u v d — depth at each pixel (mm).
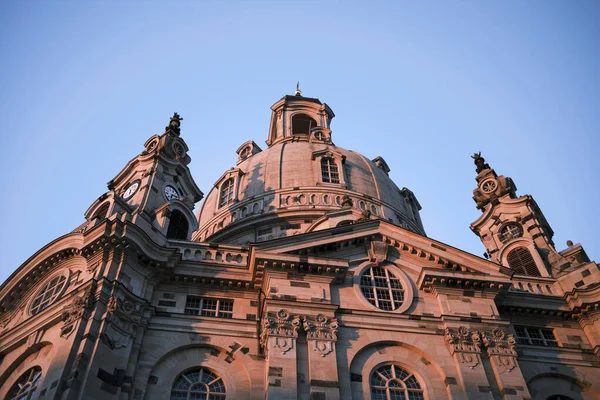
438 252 36312
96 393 27359
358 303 33625
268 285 32969
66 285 33656
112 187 46094
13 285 36438
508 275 35625
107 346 29203
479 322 33312
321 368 29484
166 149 46281
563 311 37312
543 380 34344
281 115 75500
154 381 30125
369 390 30000
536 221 46500
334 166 58938
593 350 35781
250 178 58531
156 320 32281
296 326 31062
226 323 33000
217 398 30344
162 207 39906
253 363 31609
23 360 31609
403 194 63031
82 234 33906
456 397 30000
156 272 33844
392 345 32188
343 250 36188
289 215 51406
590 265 39062
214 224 55562
